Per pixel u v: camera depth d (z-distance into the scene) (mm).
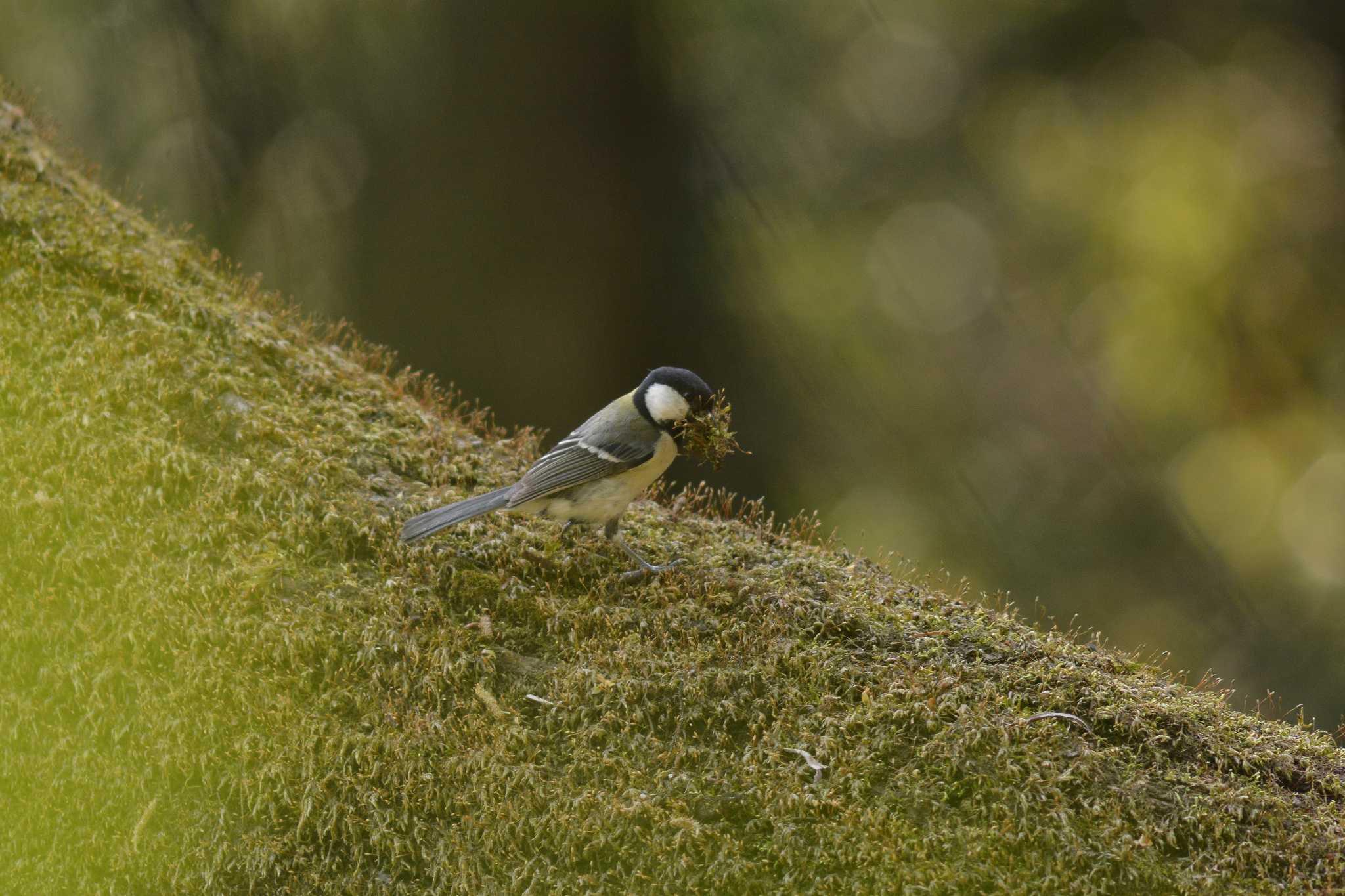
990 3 15148
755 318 15289
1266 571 15078
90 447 5141
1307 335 15016
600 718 4324
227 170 13516
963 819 3938
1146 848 3854
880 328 16031
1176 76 14695
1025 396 16188
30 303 5789
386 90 13430
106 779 4219
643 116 14398
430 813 4152
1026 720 4211
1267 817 3967
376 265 13406
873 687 4363
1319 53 14211
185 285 6465
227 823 4145
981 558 15508
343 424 5895
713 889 3887
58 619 4551
